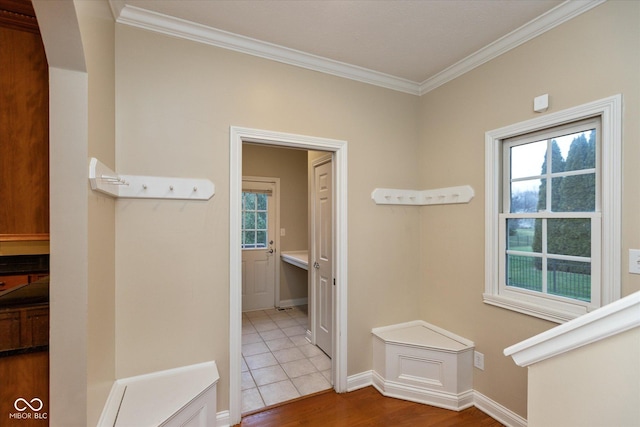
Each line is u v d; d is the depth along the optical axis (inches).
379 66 94.8
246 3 66.6
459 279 93.1
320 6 67.5
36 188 63.9
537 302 74.1
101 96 53.5
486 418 81.0
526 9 68.2
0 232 61.8
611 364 26.1
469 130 90.7
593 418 27.3
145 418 55.0
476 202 88.3
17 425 45.4
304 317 162.7
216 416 73.6
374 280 99.7
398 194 103.7
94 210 48.3
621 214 58.8
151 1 65.8
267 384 96.7
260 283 177.5
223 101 78.8
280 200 182.5
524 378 74.7
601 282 62.1
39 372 46.2
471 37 79.4
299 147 91.0
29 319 45.7
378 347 95.7
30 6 61.5
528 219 77.9
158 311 71.1
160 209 71.8
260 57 83.5
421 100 108.5
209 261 76.5
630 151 57.7
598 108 61.7
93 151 47.2
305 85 89.5
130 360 68.1
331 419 80.2
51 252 42.0
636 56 56.9
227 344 77.9
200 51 76.4
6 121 61.5
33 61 62.6
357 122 97.5
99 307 51.9
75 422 43.2
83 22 42.2
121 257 67.7
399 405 86.5
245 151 174.1
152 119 71.1
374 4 66.7
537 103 72.4
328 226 114.4
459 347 86.0
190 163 74.9
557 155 71.6
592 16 63.0
